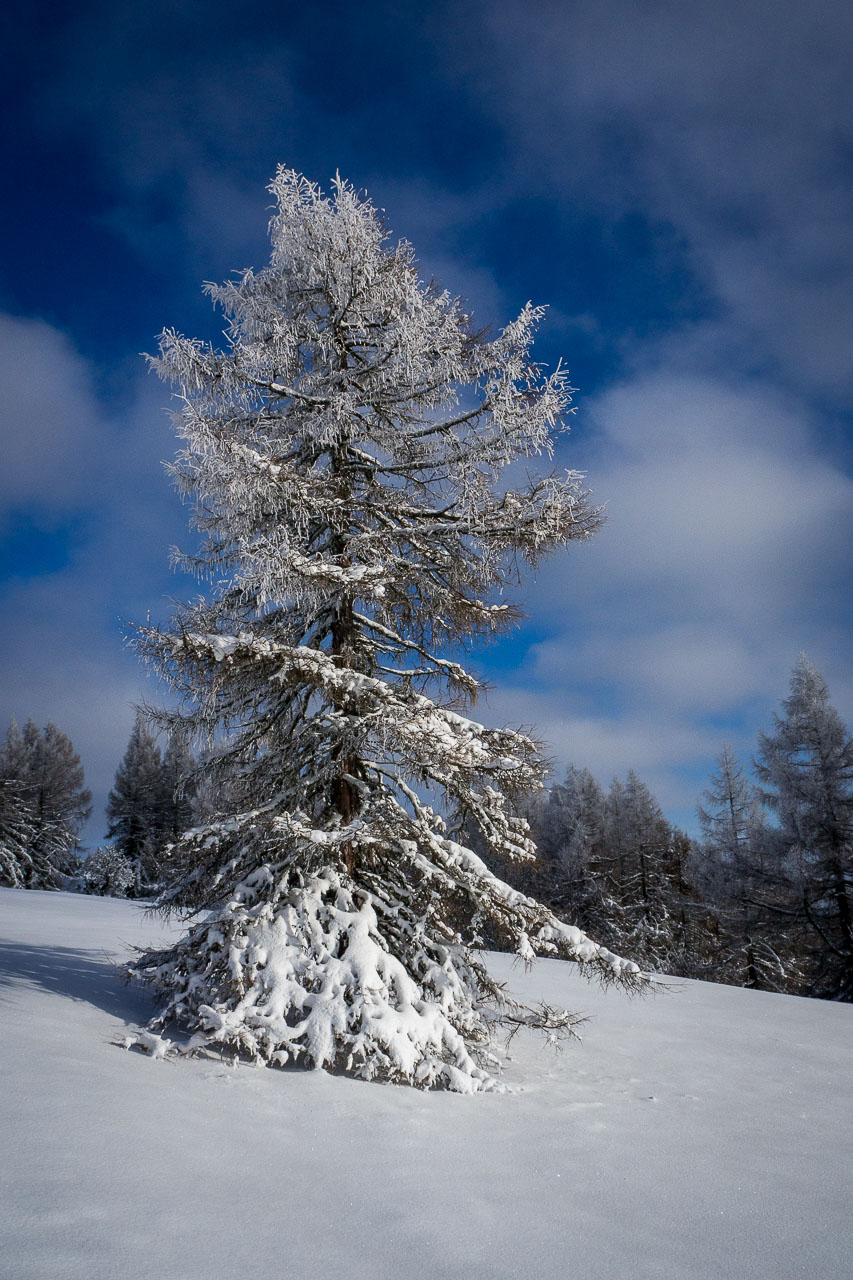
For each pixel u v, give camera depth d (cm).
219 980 616
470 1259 281
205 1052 562
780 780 2588
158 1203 281
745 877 2661
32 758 5644
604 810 4678
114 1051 526
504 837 744
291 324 796
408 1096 537
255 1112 440
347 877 708
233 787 816
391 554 764
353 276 784
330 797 770
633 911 3195
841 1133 571
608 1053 859
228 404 810
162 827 4309
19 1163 289
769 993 1519
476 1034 688
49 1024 558
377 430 841
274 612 807
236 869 715
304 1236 279
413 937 693
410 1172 377
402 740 645
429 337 809
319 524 808
